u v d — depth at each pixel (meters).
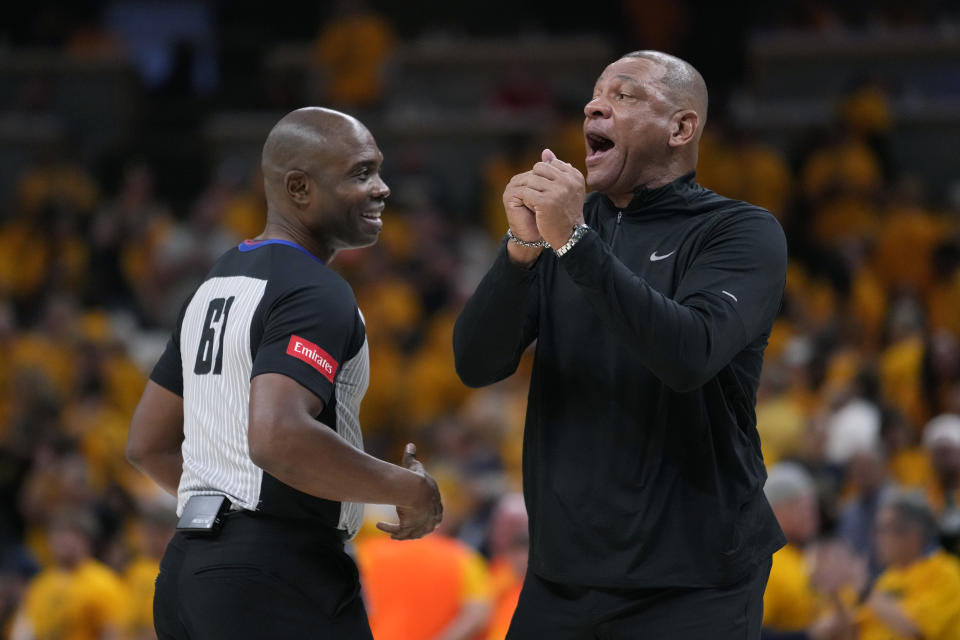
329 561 9.41
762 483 9.65
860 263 39.31
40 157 49.03
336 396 9.49
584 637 9.54
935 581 16.44
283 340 9.08
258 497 9.18
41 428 26.16
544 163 8.99
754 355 9.73
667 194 9.77
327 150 9.88
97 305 40.72
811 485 19.84
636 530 9.23
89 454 29.55
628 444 9.35
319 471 8.87
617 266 8.72
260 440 8.75
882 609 16.47
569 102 49.22
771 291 9.21
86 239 44.50
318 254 10.18
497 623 17.25
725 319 8.82
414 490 9.42
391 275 40.19
